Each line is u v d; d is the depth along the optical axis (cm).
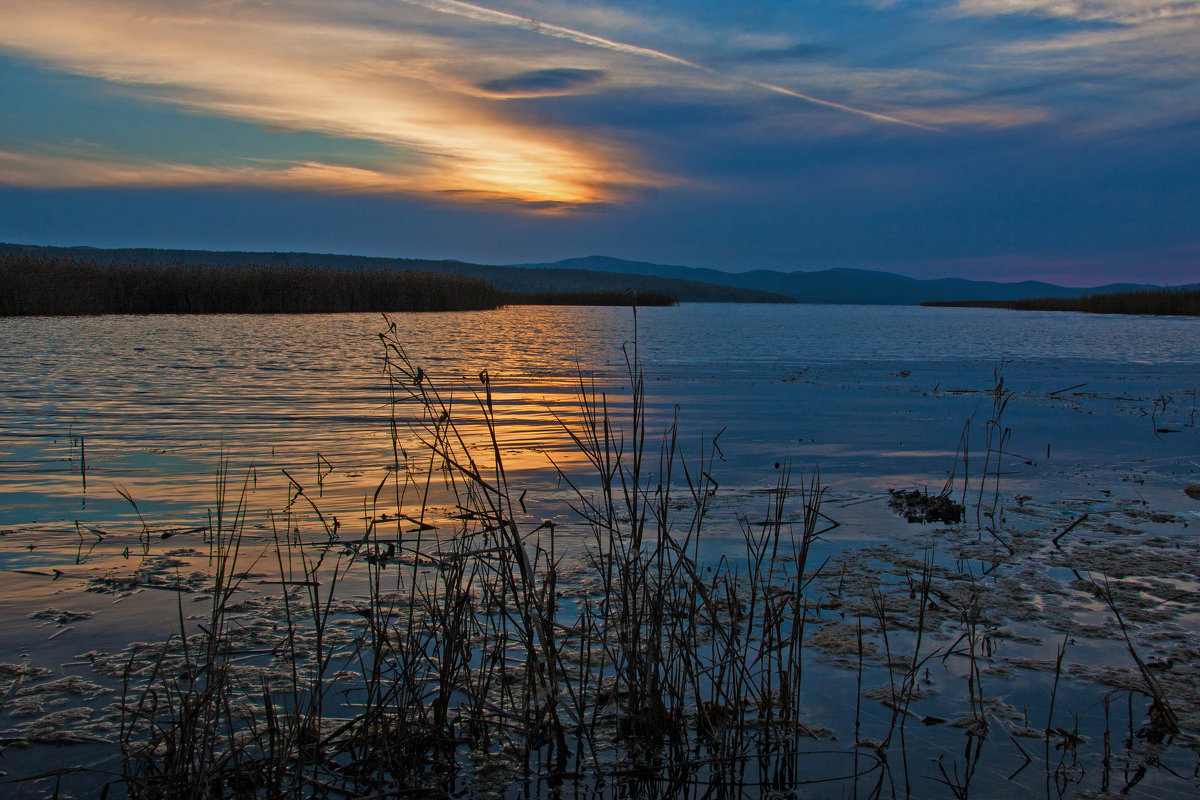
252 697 271
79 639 305
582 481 563
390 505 490
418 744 249
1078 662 302
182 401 894
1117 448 712
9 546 407
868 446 706
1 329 1934
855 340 2214
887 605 353
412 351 1541
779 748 252
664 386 1121
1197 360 1638
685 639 273
